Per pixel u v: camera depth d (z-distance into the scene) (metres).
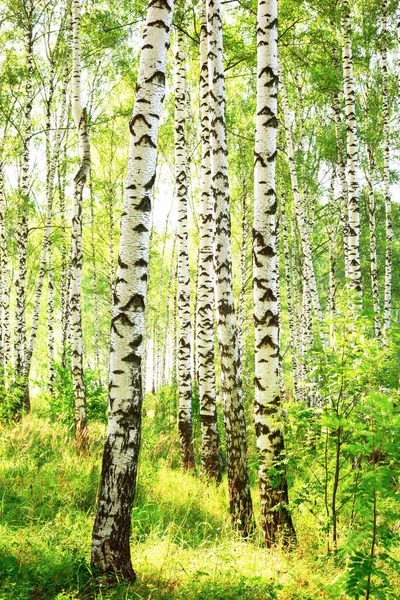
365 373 5.09
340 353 5.24
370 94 17.61
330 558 5.01
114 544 4.32
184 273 10.73
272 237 6.15
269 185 6.20
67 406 12.00
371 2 16.30
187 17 11.38
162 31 4.72
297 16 12.34
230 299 7.19
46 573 4.36
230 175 20.92
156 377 32.16
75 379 10.09
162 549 5.19
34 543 4.96
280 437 5.88
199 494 8.09
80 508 6.62
